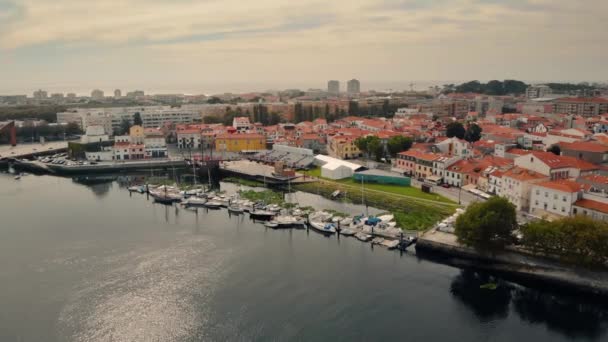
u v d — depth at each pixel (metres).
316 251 136.12
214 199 189.12
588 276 111.06
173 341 94.25
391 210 172.25
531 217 150.00
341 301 107.62
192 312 104.19
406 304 106.38
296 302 107.38
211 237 148.88
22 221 168.62
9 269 126.50
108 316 103.12
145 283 117.69
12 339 95.25
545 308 105.19
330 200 192.88
